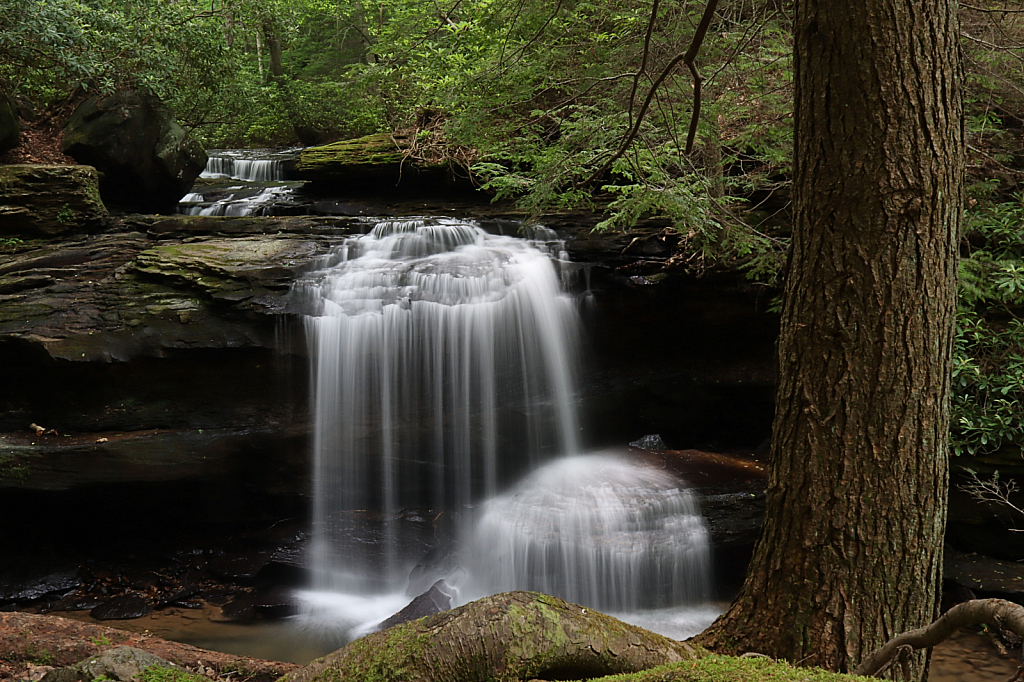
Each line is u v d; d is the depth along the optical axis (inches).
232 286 300.5
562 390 334.0
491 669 93.3
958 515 265.4
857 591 121.3
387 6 682.2
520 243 349.7
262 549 293.3
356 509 306.8
